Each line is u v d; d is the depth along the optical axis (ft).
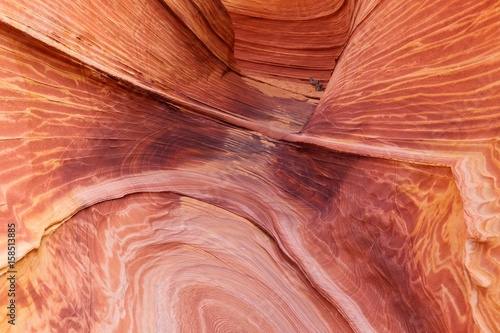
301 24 34.78
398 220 11.87
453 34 12.55
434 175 11.12
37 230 10.22
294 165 18.54
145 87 16.06
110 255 12.81
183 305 12.55
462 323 8.48
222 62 26.08
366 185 13.97
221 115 20.07
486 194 8.93
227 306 12.80
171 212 15.93
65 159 12.92
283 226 15.26
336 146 15.93
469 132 10.73
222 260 14.29
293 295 12.96
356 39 20.11
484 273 7.92
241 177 18.43
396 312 10.92
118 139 15.62
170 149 18.21
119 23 16.07
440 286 9.44
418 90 13.26
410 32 14.79
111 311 11.23
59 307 9.82
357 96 17.10
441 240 9.94
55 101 12.39
